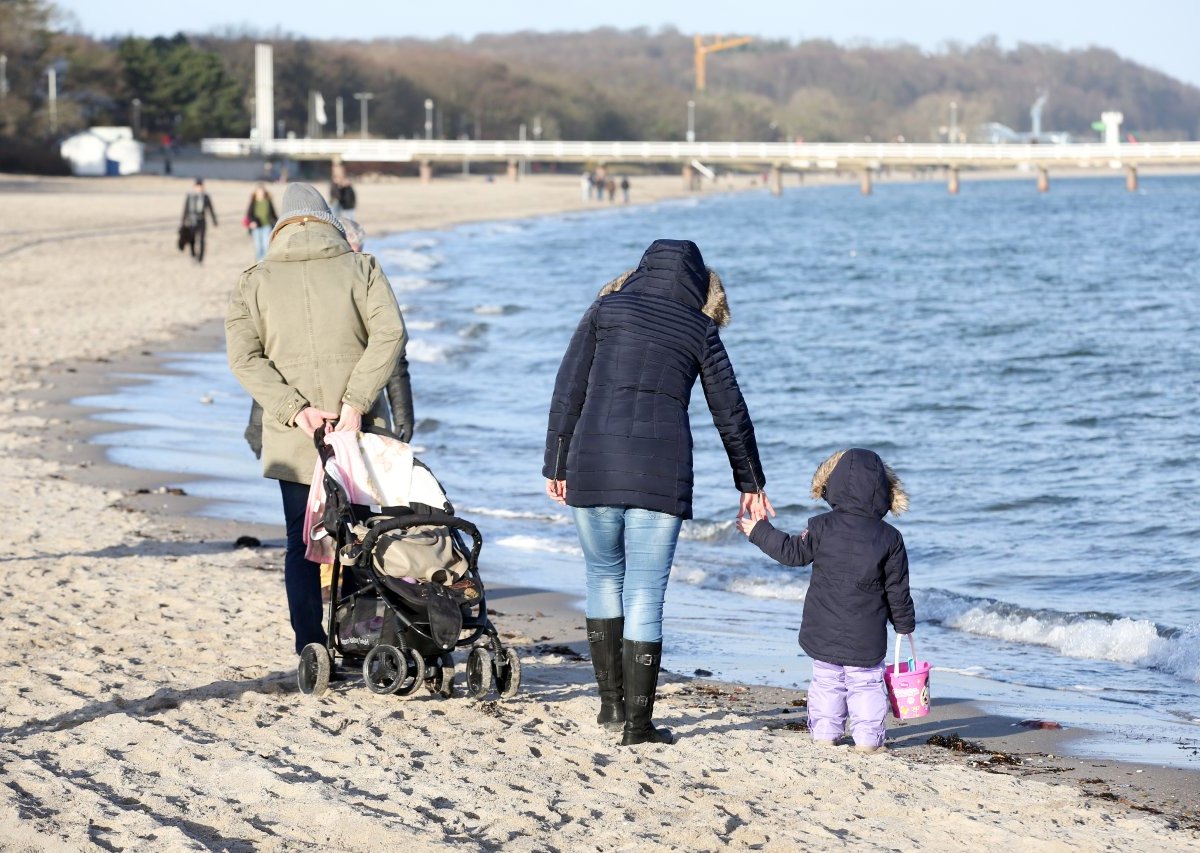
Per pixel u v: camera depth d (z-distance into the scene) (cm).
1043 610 1113
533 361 2819
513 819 581
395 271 5075
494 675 788
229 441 1809
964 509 1565
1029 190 18638
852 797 640
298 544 793
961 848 577
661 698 849
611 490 682
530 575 1223
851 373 2750
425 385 2488
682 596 1189
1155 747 777
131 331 2945
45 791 593
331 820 571
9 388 2194
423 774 641
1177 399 2358
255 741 686
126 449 1728
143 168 14538
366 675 761
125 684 788
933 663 999
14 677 795
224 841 548
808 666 949
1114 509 1540
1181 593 1195
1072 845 582
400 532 768
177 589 1052
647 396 687
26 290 3638
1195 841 602
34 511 1341
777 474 1761
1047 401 2364
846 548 725
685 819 596
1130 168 16638
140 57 19300
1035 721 830
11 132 13088
